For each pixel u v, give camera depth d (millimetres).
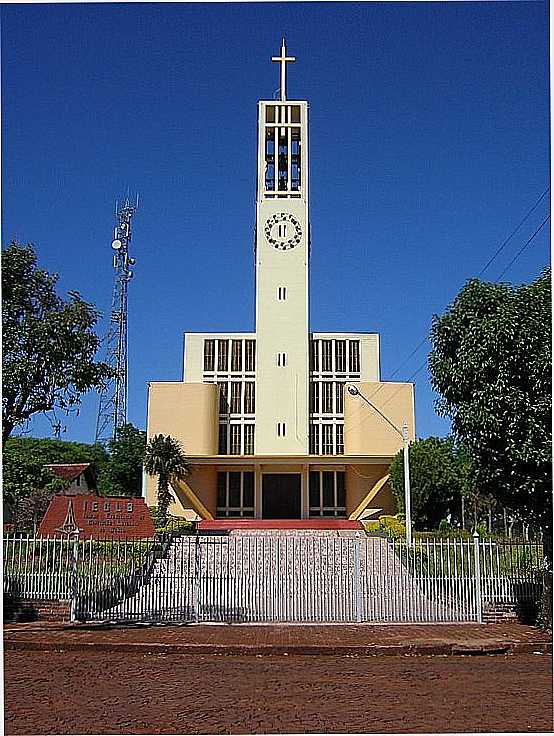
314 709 11656
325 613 21547
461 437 19625
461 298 19969
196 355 64562
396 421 60625
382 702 12102
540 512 19047
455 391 19547
